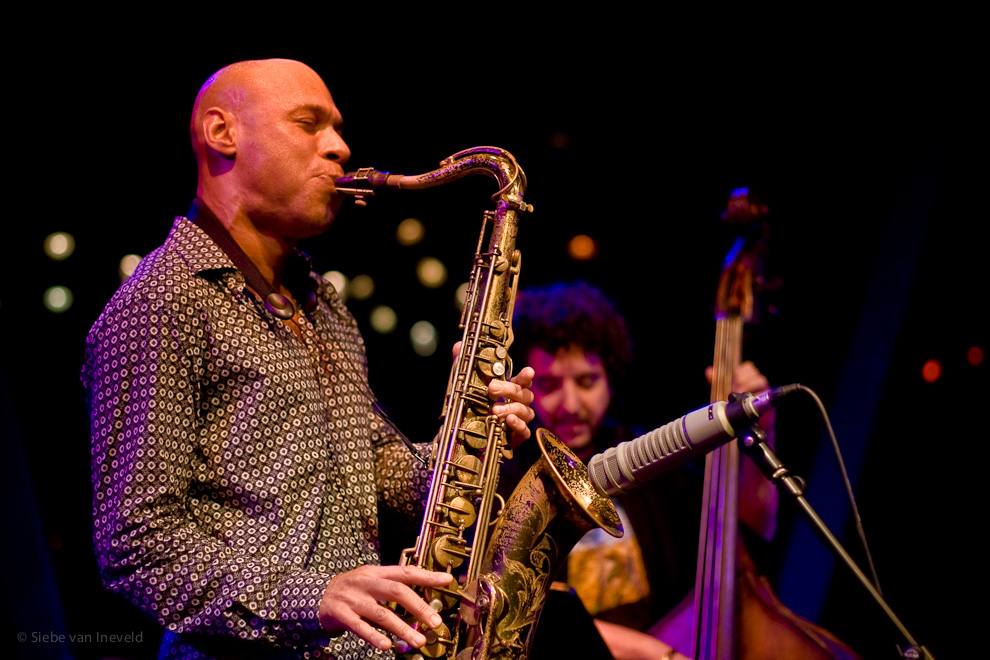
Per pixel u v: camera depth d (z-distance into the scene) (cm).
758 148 555
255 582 175
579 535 204
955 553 507
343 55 516
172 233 212
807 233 547
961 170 504
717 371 291
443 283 626
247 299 205
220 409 195
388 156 557
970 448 510
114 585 178
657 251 587
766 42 512
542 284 594
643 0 503
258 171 213
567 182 587
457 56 532
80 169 536
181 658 187
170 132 526
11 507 534
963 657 498
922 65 497
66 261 561
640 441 193
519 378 213
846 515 520
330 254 618
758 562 317
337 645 191
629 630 281
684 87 543
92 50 486
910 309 520
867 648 505
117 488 178
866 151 530
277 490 192
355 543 204
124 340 187
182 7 480
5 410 543
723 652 250
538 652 225
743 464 316
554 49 531
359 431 220
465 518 199
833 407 537
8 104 497
